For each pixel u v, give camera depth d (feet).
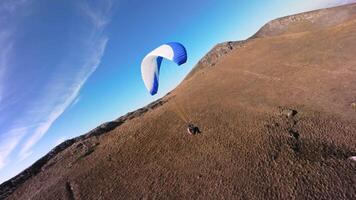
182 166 102.01
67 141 167.53
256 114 121.80
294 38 215.92
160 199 89.20
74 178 119.24
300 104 118.32
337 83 123.75
